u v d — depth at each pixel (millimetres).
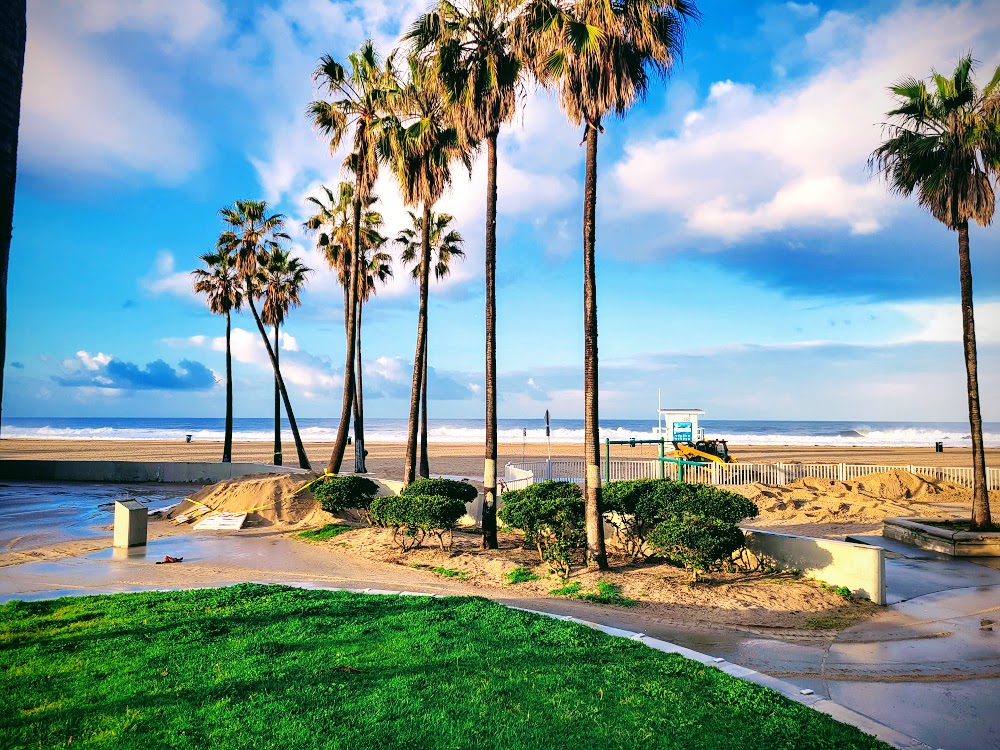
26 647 6945
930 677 7352
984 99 15609
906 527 16578
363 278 31438
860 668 7645
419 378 18312
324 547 15930
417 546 15031
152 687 5762
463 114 14625
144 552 15023
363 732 4918
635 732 5027
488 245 14852
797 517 20953
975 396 16062
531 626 7883
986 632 9219
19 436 112000
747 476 27828
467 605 8898
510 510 13547
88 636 7352
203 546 15922
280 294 38125
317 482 21234
